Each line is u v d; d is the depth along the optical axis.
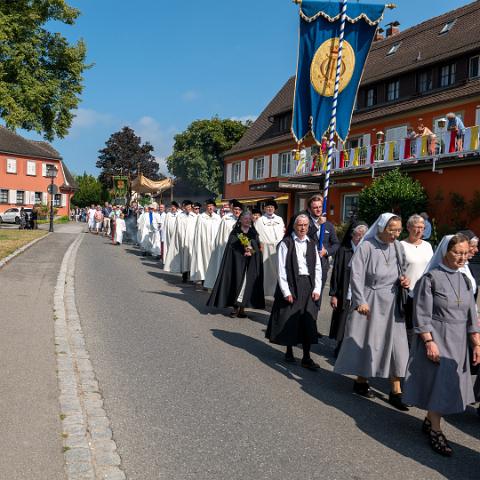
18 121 20.69
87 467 3.52
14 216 50.28
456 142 18.97
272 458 3.96
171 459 3.86
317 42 9.56
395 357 5.21
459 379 4.32
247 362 6.43
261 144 36.12
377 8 9.56
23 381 5.07
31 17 20.64
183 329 7.97
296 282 6.38
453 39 25.27
